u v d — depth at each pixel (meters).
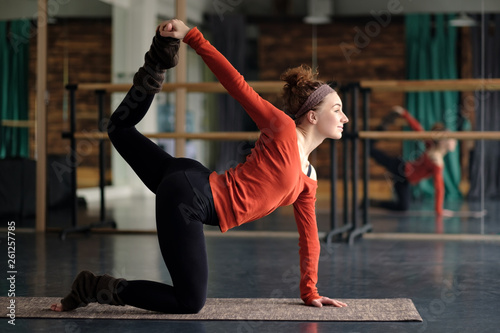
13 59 5.12
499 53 6.31
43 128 4.54
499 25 6.31
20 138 5.06
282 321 1.86
